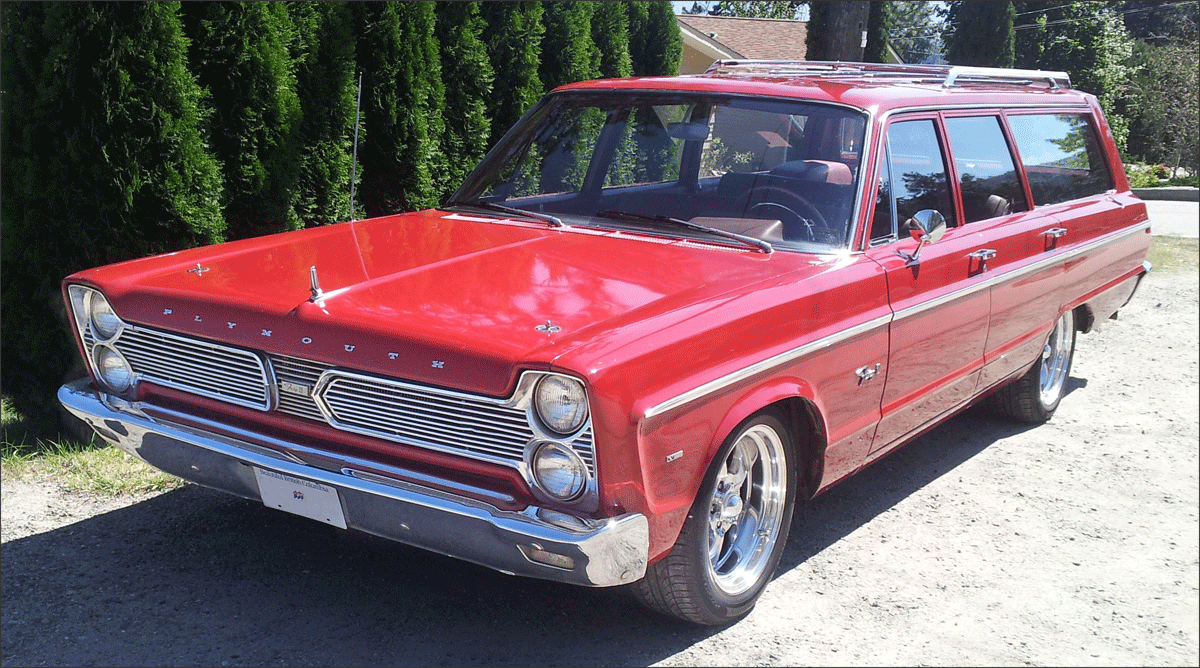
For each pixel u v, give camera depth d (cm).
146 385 338
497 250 357
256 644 312
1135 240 611
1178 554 420
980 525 441
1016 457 532
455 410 276
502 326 282
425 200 684
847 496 468
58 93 457
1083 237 536
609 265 339
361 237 381
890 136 400
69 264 479
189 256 361
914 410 416
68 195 469
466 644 319
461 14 718
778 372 321
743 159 397
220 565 363
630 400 266
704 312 300
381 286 315
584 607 347
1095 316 596
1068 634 350
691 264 344
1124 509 466
